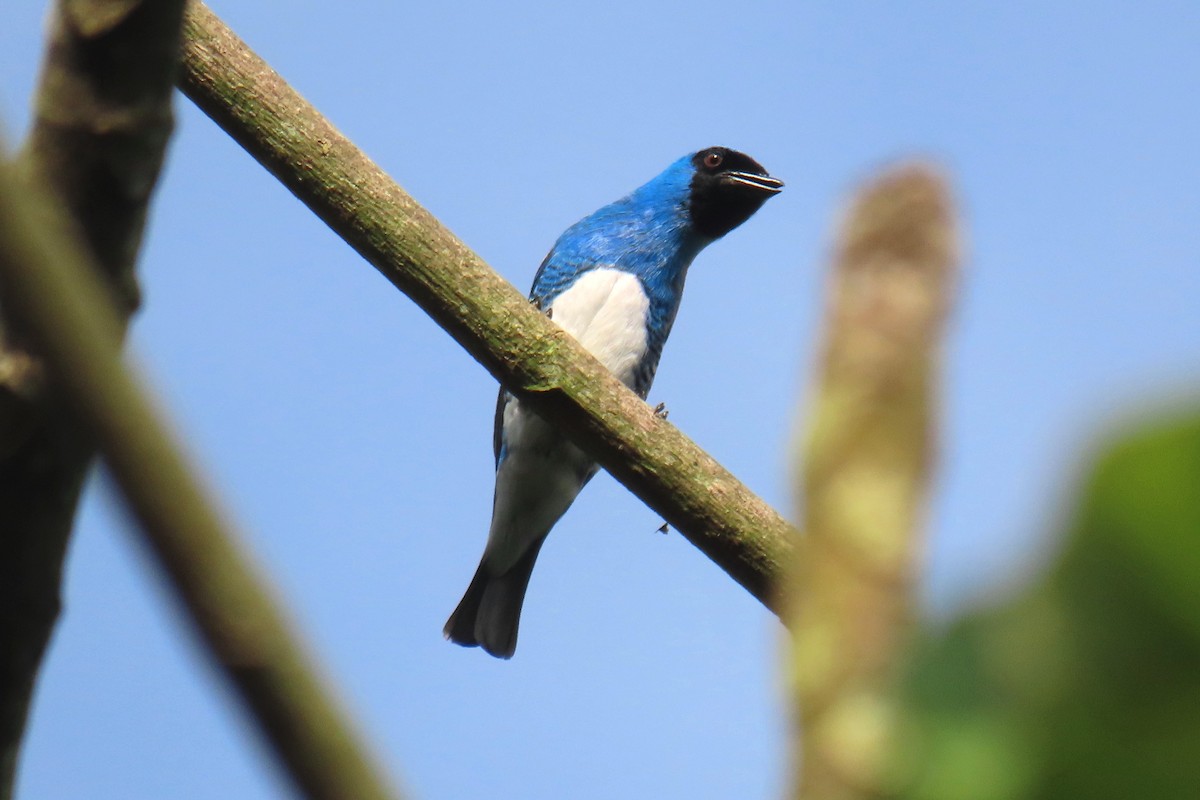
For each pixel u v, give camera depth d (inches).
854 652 72.2
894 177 77.0
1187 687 74.7
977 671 73.7
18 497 147.4
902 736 72.7
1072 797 76.9
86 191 144.6
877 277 75.8
